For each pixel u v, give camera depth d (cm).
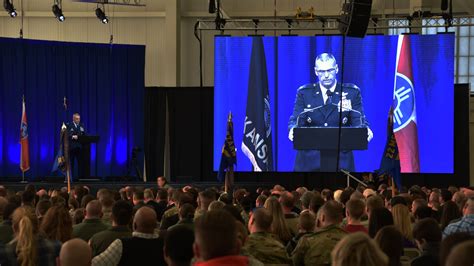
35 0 3491
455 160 3212
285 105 3025
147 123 3341
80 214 1144
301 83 3016
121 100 3306
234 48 3033
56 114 3231
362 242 407
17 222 777
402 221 933
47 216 840
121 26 3512
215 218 456
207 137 3319
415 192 1648
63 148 2866
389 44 2998
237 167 3039
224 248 450
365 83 3002
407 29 3569
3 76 3150
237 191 1525
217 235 450
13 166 3155
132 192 1623
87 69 3278
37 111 3200
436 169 2981
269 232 901
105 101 3294
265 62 3031
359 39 2998
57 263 714
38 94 3206
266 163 3027
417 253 877
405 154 2986
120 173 3284
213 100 3300
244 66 3031
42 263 769
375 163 2992
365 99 2998
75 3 3503
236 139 3042
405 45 2991
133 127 3306
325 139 2992
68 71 3253
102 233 877
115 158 3284
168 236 575
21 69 3173
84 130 3209
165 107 3334
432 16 2955
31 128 3184
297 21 3011
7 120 3155
